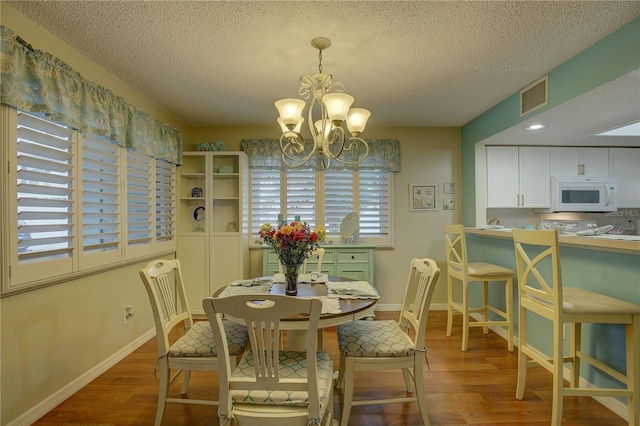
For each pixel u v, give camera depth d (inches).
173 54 91.1
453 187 165.6
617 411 77.9
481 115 144.8
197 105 132.4
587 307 68.8
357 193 162.7
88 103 88.9
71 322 86.8
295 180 162.9
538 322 103.8
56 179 80.5
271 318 50.9
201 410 80.8
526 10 71.5
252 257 162.6
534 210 167.8
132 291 114.6
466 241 158.2
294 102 76.7
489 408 80.9
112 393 87.7
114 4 69.9
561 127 123.0
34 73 72.7
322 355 69.1
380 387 90.6
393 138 164.6
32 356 75.4
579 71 90.4
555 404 69.7
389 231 163.2
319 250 113.6
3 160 66.8
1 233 66.6
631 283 73.0
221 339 51.9
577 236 87.0
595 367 82.7
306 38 82.7
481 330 135.4
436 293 164.7
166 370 70.8
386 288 163.5
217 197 153.8
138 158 117.1
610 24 76.7
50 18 74.7
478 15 73.3
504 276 115.3
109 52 89.8
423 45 86.0
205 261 150.9
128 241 110.7
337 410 81.0
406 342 73.0
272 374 53.2
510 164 152.5
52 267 78.4
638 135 138.3
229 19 75.0
